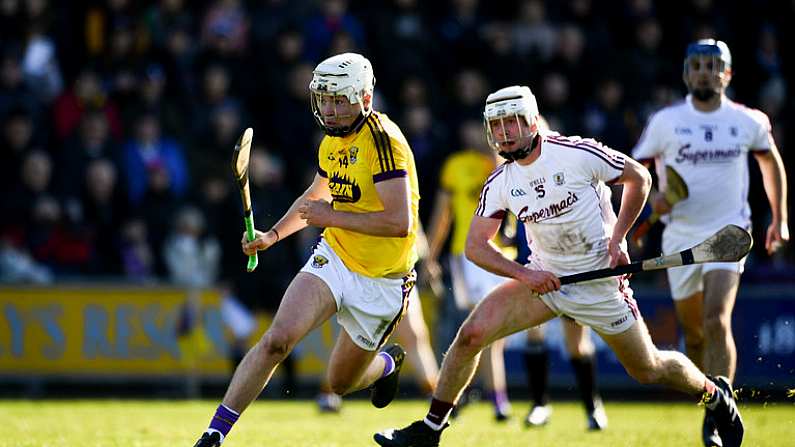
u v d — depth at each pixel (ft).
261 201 150.41
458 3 181.37
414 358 106.11
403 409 119.75
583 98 177.58
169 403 125.39
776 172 84.89
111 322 140.46
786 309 145.07
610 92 173.68
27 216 146.30
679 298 85.25
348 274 65.77
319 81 63.57
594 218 66.80
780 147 178.81
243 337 138.62
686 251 66.03
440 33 180.14
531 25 184.34
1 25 161.68
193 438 82.38
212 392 146.92
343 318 67.00
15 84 157.48
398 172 64.03
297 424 98.32
